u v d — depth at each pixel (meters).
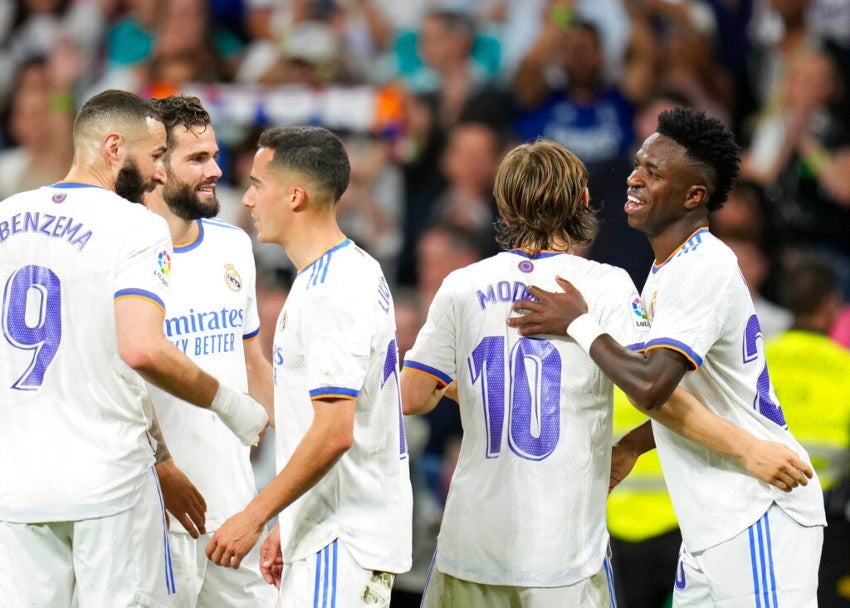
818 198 29.81
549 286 13.34
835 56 30.42
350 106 30.55
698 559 13.76
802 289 21.33
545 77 30.27
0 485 12.63
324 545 12.64
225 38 33.34
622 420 20.44
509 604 13.44
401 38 32.28
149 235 12.66
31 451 12.57
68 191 12.91
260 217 12.92
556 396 13.21
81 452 12.59
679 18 30.52
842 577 19.98
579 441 13.24
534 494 13.17
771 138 30.33
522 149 13.57
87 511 12.54
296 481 12.12
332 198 12.84
